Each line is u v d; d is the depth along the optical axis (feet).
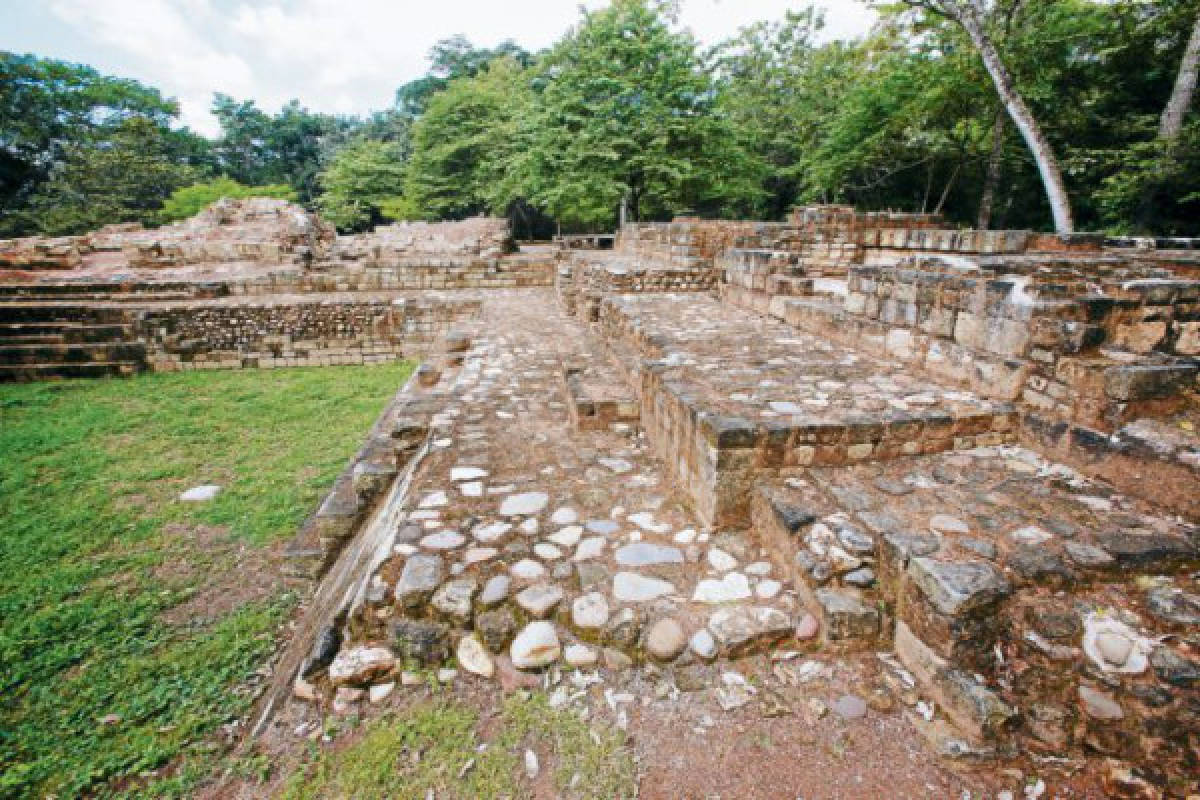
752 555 9.28
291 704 7.61
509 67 104.42
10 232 98.02
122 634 11.34
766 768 6.35
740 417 10.13
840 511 8.80
